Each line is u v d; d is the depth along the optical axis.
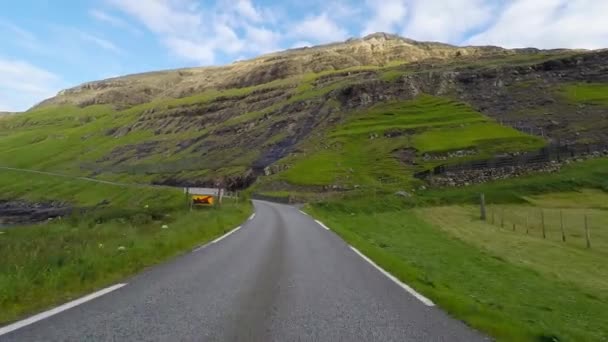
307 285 9.88
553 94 105.44
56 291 8.29
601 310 12.50
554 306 12.19
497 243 28.48
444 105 112.44
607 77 109.81
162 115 193.25
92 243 14.19
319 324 6.77
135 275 10.45
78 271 9.49
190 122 178.50
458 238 29.91
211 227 21.94
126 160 152.50
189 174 111.62
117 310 7.21
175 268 11.56
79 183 114.50
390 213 43.22
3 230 22.83
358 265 13.07
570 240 30.70
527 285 15.62
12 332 5.94
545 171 63.25
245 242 18.11
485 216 41.84
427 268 15.65
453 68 138.00
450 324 7.00
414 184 64.00
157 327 6.35
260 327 6.52
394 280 10.79
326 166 80.56
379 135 95.81
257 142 121.56
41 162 171.38
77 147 188.50
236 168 103.44
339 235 22.39
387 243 23.33
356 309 7.78
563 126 84.19
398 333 6.42
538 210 45.91
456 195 54.88
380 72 164.88
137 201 80.19
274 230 23.75
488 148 77.44
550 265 21.80
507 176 63.31
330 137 99.50
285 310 7.58
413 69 159.38
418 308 8.00
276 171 88.69
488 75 124.62
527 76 120.56
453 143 81.69
